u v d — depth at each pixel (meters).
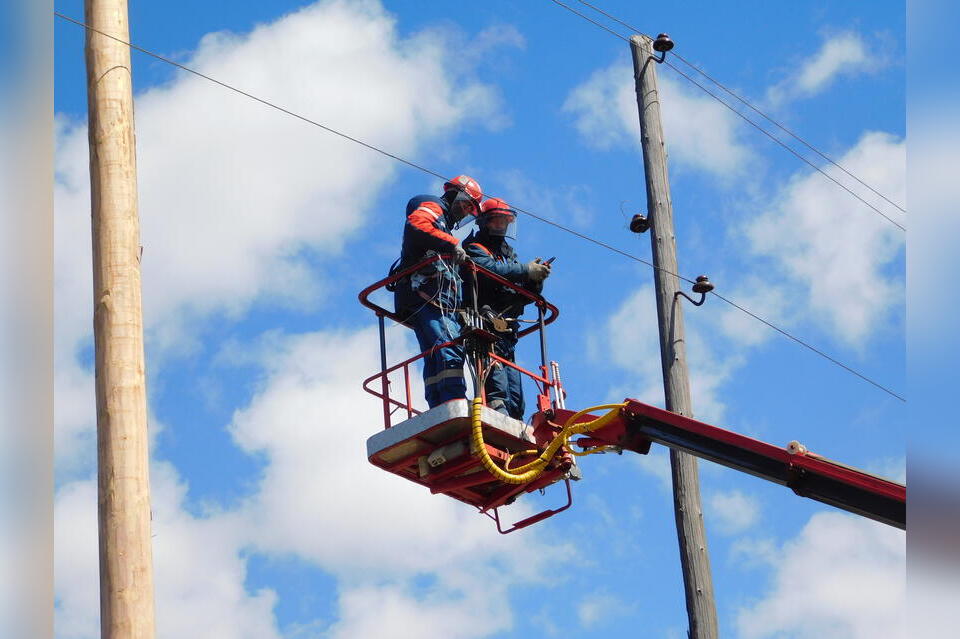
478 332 10.86
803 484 8.08
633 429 9.46
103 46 7.74
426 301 11.47
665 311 12.58
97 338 7.02
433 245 11.22
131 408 6.83
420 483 11.80
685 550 11.34
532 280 12.11
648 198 13.26
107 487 6.63
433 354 11.38
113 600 6.39
